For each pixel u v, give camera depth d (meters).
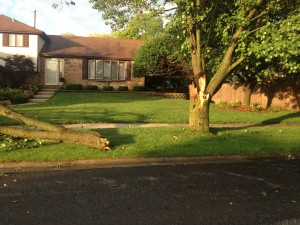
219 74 10.98
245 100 22.28
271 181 7.00
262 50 9.41
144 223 4.83
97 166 8.08
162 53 26.09
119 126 13.50
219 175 7.37
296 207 5.55
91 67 31.77
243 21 9.98
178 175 7.30
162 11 10.47
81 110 17.47
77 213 5.13
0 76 26.03
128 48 34.12
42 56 30.33
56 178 6.96
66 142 9.27
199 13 10.36
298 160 9.03
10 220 4.84
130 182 6.74
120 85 32.19
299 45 8.77
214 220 4.98
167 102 22.67
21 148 8.72
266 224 4.87
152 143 9.72
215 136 10.94
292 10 10.38
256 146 9.71
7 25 29.48
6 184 6.50
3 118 14.10
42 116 15.07
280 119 17.09
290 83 21.48
